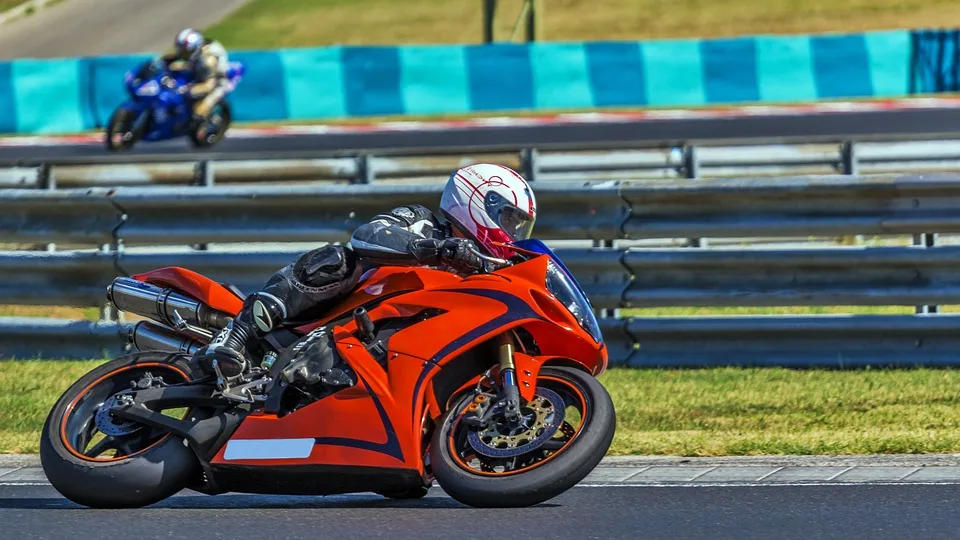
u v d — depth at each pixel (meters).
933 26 125.75
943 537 15.25
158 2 143.75
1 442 23.62
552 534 15.52
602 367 17.94
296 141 77.19
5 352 33.00
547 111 87.56
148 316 19.52
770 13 132.50
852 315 30.41
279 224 32.06
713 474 19.75
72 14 138.62
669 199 31.03
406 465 16.69
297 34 132.88
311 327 18.03
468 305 17.14
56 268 32.50
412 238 17.55
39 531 16.06
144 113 72.88
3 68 85.69
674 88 86.44
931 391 27.47
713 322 30.69
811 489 18.38
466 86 87.06
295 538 15.43
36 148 77.81
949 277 30.06
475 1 141.00
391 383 17.00
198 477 17.83
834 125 73.56
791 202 30.77
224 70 75.19
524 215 18.12
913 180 29.83
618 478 19.62
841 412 25.44
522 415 16.75
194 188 32.19
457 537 15.38
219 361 17.50
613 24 131.50
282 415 17.58
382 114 87.12
